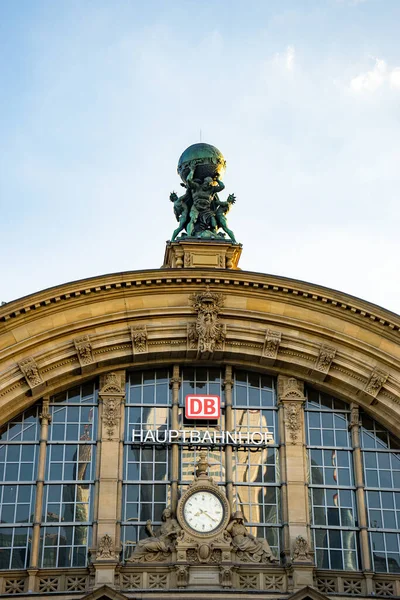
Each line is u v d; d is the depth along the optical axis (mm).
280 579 38250
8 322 40500
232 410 41438
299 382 41938
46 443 40312
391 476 41125
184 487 40000
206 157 46250
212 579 37812
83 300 41188
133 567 37969
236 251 44406
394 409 41156
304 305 42031
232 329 41594
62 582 38000
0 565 38406
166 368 42031
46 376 40531
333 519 40094
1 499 39438
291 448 40688
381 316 41625
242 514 39344
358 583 38938
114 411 40688
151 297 41750
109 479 39531
